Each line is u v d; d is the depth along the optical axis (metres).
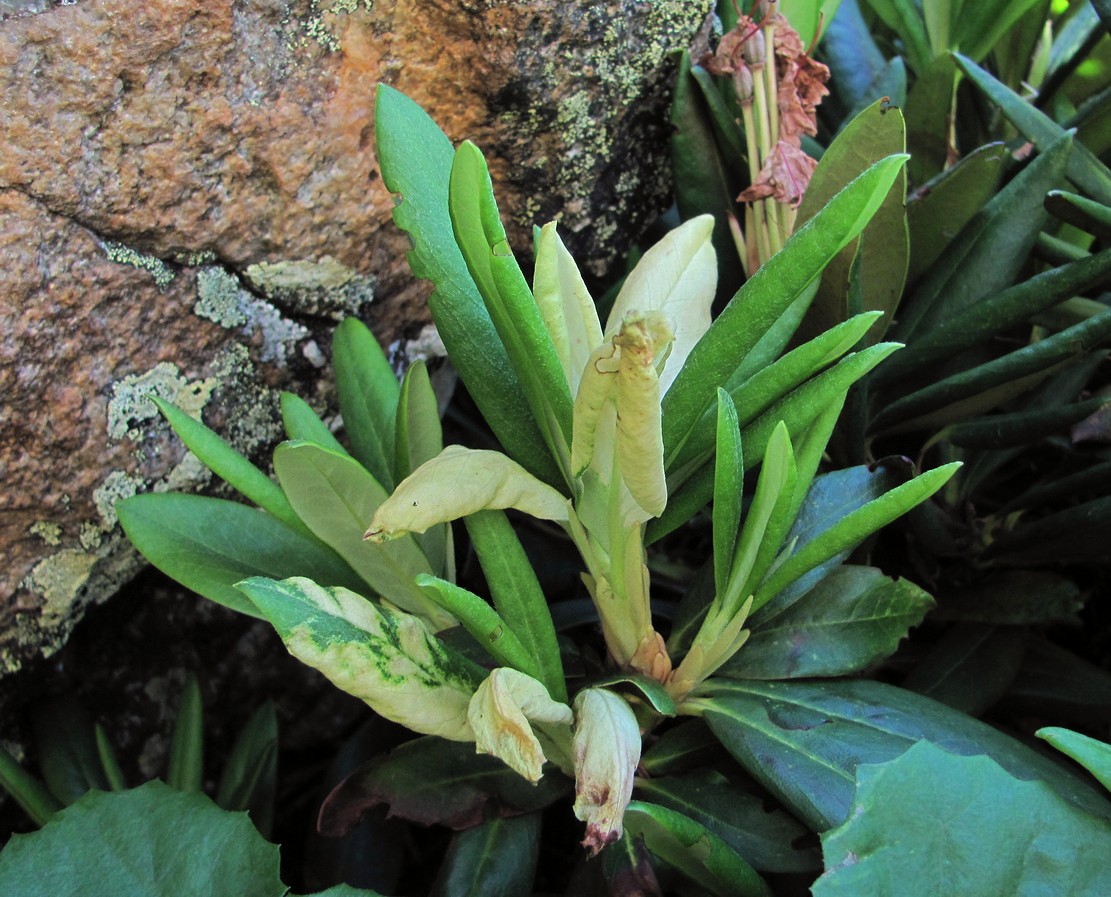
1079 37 0.49
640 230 0.44
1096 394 0.40
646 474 0.25
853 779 0.28
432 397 0.32
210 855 0.30
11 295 0.31
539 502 0.29
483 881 0.31
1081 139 0.43
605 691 0.28
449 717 0.27
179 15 0.31
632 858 0.29
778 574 0.29
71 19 0.30
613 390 0.24
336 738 0.47
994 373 0.34
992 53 0.49
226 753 0.45
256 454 0.38
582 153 0.40
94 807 0.30
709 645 0.30
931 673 0.37
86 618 0.41
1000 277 0.39
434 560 0.33
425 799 0.31
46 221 0.31
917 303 0.40
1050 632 0.45
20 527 0.34
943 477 0.25
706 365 0.27
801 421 0.28
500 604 0.29
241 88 0.33
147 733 0.43
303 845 0.45
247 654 0.45
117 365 0.34
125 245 0.33
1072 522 0.36
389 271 0.39
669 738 0.34
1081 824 0.26
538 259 0.27
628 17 0.38
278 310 0.38
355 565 0.32
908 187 0.46
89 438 0.34
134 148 0.32
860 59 0.50
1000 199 0.39
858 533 0.27
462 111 0.38
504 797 0.32
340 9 0.34
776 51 0.38
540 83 0.37
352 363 0.35
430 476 0.26
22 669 0.38
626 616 0.31
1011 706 0.39
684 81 0.40
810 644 0.32
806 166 0.38
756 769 0.29
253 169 0.35
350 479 0.30
